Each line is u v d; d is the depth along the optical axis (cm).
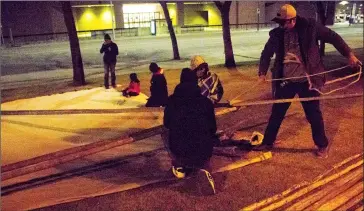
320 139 457
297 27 427
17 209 351
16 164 363
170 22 1661
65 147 526
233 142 496
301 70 439
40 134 585
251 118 635
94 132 593
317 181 409
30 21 3041
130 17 3575
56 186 397
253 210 352
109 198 373
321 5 1516
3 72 1443
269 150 485
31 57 1944
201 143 380
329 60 1428
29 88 1051
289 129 567
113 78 992
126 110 453
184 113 376
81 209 354
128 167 445
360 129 568
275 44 439
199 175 376
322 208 365
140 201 367
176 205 359
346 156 470
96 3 3250
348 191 399
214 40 2562
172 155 393
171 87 980
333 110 671
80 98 854
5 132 593
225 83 1000
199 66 480
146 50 2083
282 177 414
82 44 2541
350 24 3984
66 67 1560
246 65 1371
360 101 729
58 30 3142
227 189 388
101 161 462
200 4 3734
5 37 2958
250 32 3219
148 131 429
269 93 846
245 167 438
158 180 404
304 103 457
